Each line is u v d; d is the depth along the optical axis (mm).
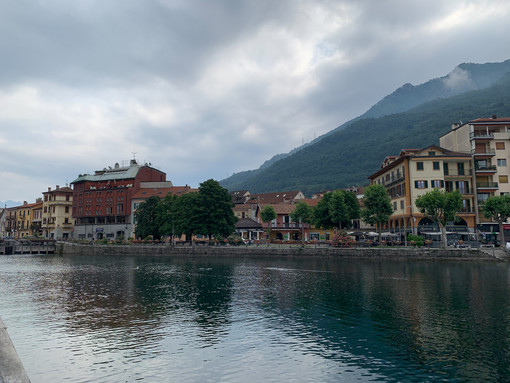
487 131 77938
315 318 23312
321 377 14648
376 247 65938
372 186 70688
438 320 22531
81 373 15070
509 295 29875
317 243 80438
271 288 34688
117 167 137625
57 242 104375
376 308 25875
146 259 73625
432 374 14867
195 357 16734
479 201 75562
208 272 48188
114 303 28422
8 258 85312
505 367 15453
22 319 23547
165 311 25578
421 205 62031
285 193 150500
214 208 84312
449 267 50281
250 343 18625
